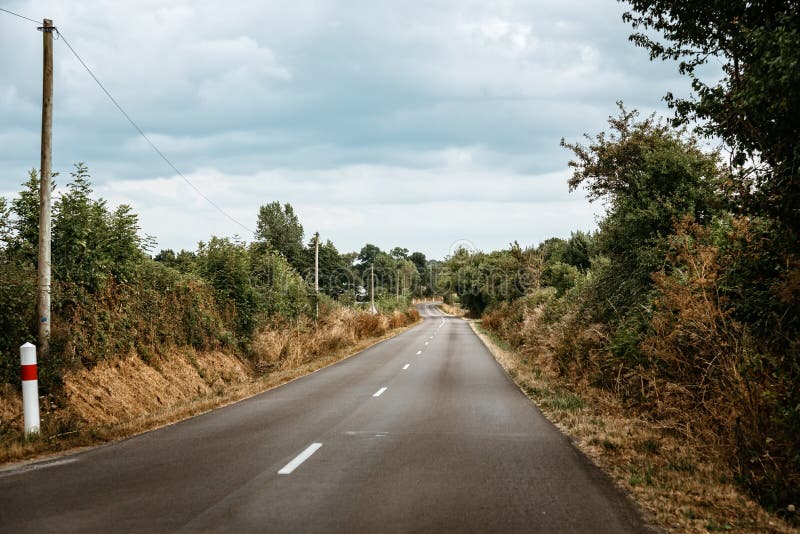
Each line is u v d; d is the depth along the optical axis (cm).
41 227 998
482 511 492
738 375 666
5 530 450
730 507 514
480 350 2788
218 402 1209
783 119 594
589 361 1334
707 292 834
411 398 1253
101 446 788
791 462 567
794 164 598
